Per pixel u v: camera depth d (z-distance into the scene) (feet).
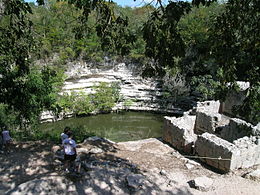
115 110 94.68
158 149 42.83
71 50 94.12
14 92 37.78
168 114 93.20
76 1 22.26
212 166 35.70
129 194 25.41
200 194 26.86
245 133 41.63
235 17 17.61
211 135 37.83
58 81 85.25
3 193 24.07
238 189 28.09
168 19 17.38
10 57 34.81
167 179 29.73
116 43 22.90
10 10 25.66
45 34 87.51
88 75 99.96
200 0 17.46
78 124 83.46
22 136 46.42
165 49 18.97
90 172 28.50
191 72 87.10
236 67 18.76
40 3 24.22
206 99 80.28
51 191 24.17
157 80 98.32
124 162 33.73
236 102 61.16
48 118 82.53
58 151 34.63
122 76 101.04
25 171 28.94
